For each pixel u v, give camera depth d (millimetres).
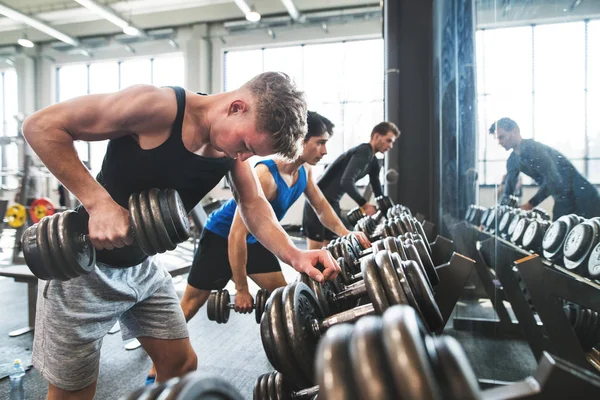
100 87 9102
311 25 7738
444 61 3205
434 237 3205
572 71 1376
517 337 2215
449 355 425
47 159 918
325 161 7809
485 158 2330
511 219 1887
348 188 2605
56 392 1104
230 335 2615
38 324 1111
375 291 762
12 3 7797
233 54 8297
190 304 1873
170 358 1302
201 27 8180
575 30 1354
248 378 2025
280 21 7691
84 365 1113
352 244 1358
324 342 447
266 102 927
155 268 1293
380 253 818
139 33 8117
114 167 1030
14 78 9312
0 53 9188
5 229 7355
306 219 2717
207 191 1149
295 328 782
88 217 1063
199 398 452
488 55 2238
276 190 1700
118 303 1169
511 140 1917
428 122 3395
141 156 990
